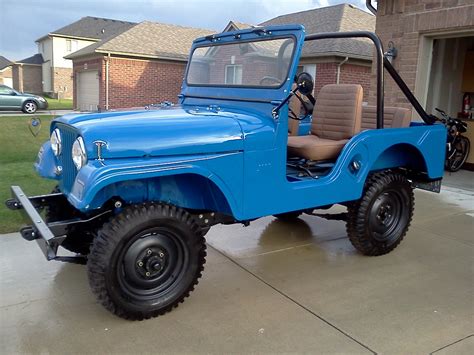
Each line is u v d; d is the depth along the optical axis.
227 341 2.70
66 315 2.94
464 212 5.61
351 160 3.65
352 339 2.74
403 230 4.22
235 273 3.67
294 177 3.62
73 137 2.90
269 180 3.19
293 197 3.33
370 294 3.34
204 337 2.74
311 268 3.80
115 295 2.74
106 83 19.91
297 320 2.95
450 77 8.76
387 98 7.73
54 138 3.23
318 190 3.46
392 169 4.34
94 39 43.94
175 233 2.90
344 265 3.88
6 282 3.38
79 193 2.50
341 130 4.10
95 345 2.63
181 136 2.82
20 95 20.94
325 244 4.38
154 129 2.78
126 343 2.66
